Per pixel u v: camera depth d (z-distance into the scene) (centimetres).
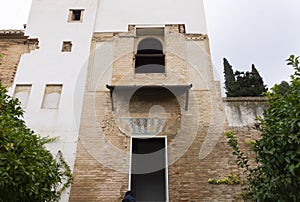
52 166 849
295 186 679
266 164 755
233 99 1298
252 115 1255
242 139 1192
